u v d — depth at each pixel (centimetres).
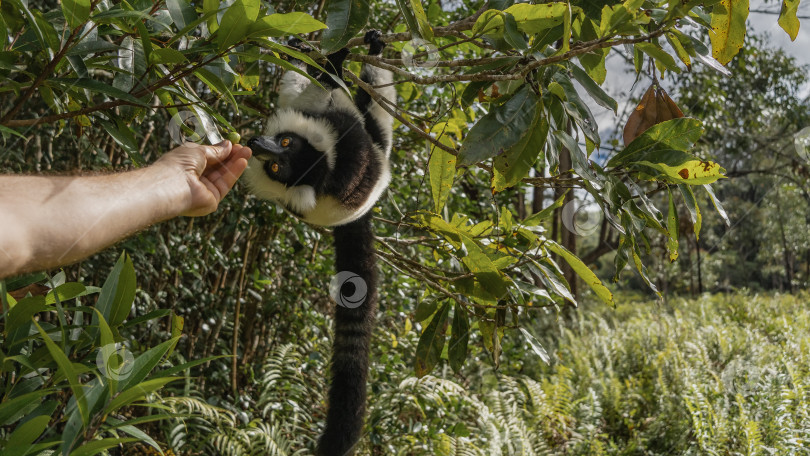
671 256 238
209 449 462
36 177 114
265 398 504
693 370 745
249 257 538
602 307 1477
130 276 175
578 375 807
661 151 212
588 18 209
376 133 326
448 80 212
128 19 175
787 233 1766
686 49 204
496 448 541
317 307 669
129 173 131
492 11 204
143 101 199
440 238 309
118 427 153
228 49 168
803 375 729
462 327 284
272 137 277
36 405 169
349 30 191
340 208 292
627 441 660
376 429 509
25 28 191
